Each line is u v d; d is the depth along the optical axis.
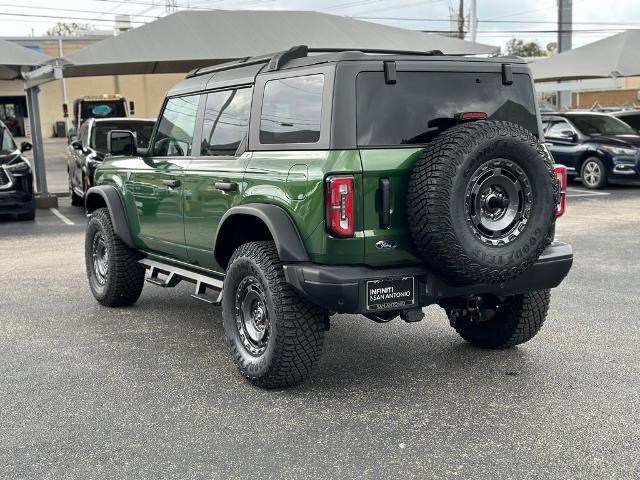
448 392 4.74
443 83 4.67
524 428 4.13
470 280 4.38
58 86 53.44
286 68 4.88
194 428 4.23
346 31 18.22
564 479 3.51
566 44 31.52
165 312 7.05
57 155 38.03
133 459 3.84
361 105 4.42
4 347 5.93
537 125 5.05
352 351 5.68
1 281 8.56
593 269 8.53
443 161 4.19
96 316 6.92
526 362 5.31
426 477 3.56
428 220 4.23
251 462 3.78
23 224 13.59
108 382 5.06
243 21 17.83
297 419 4.34
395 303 4.46
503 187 4.36
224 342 6.02
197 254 5.79
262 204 4.77
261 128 5.00
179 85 6.25
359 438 4.05
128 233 6.81
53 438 4.12
